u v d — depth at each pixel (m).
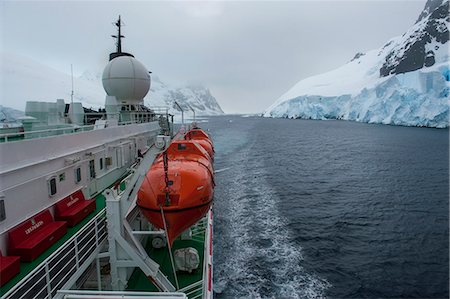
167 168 6.78
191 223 7.16
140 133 15.94
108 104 14.61
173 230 6.79
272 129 88.00
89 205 8.98
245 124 119.88
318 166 33.00
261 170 31.16
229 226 16.69
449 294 11.09
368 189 23.77
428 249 14.23
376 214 18.53
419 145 46.84
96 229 6.89
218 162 36.16
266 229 16.30
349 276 12.14
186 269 8.18
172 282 8.00
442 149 42.56
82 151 9.71
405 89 70.88
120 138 13.05
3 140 9.84
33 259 6.30
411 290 11.35
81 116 12.96
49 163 7.92
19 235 6.43
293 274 12.19
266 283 11.58
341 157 38.69
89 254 6.52
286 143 54.41
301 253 13.80
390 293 11.20
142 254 6.68
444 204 20.08
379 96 78.88
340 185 25.02
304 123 110.81
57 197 8.26
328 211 19.06
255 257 13.38
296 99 119.50
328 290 11.27
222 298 10.73
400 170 30.14
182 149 9.70
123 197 6.50
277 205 20.11
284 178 27.62
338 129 80.00
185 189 6.86
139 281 7.97
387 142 51.47
